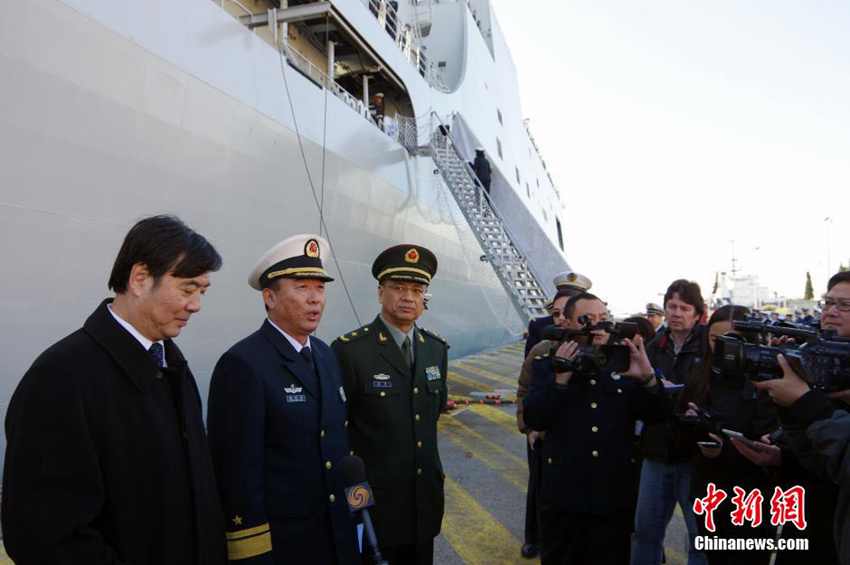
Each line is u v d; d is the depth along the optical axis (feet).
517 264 28.19
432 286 31.30
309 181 19.27
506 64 57.67
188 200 14.51
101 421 3.83
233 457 5.06
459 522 11.16
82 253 11.98
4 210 10.57
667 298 9.45
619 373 6.50
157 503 4.01
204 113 14.71
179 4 14.01
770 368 5.11
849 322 6.47
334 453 5.73
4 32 10.22
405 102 30.71
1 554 8.36
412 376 7.12
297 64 19.75
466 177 28.37
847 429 4.63
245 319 16.85
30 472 3.54
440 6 45.39
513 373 33.35
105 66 12.05
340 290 21.90
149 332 4.20
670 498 8.34
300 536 5.33
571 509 6.88
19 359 11.05
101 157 12.18
